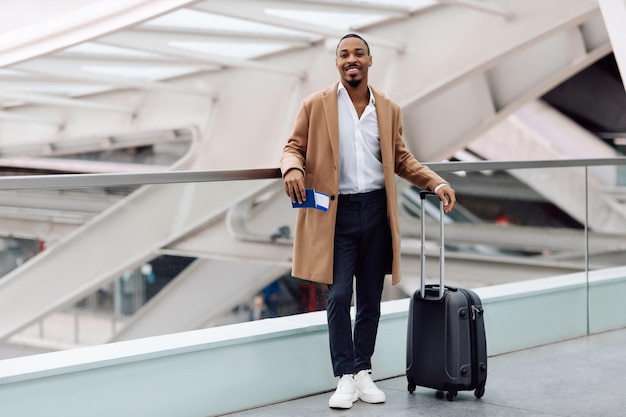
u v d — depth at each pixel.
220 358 4.12
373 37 13.09
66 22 13.70
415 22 13.52
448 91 14.91
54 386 3.57
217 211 4.40
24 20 14.41
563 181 5.87
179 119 17.44
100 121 19.48
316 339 4.50
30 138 21.44
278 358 4.34
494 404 4.19
